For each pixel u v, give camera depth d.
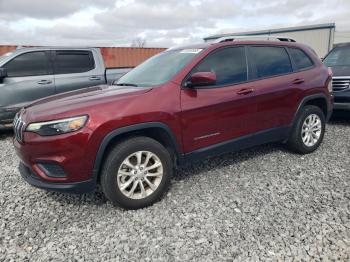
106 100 3.15
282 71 4.43
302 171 4.20
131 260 2.54
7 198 3.67
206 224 3.00
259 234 2.81
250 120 4.04
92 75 7.17
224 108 3.74
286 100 4.38
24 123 3.14
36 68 6.60
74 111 2.96
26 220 3.19
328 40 21.36
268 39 4.47
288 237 2.76
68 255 2.63
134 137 3.25
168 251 2.63
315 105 5.00
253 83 4.04
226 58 3.92
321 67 4.95
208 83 3.38
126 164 3.18
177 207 3.34
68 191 3.03
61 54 6.88
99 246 2.73
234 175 4.11
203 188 3.76
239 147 4.06
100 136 2.98
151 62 4.31
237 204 3.36
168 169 3.45
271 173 4.15
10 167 4.76
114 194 3.14
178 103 3.41
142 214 3.22
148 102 3.25
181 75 3.54
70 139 2.91
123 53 16.86
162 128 3.31
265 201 3.40
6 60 6.33
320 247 2.61
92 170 3.04
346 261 2.43
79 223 3.11
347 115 6.68
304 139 4.74
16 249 2.73
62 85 6.81
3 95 6.23
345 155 4.78
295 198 3.46
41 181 3.10
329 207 3.24
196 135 3.60
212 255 2.56
